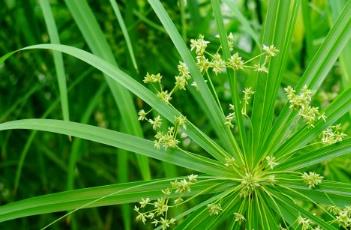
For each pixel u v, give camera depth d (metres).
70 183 0.77
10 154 1.02
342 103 0.53
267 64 0.54
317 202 0.53
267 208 0.53
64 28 0.92
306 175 0.52
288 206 0.53
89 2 0.87
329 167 0.70
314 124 0.53
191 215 0.53
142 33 0.86
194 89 0.67
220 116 0.53
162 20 0.53
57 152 1.01
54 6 0.96
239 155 0.53
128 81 0.52
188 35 0.82
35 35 0.89
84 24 0.60
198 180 0.53
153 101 0.52
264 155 0.52
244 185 0.52
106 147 1.02
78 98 0.95
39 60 0.90
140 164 0.60
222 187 0.53
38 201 0.52
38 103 1.00
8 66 0.98
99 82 0.94
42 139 1.00
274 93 0.53
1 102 0.99
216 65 0.52
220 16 0.53
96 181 1.05
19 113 0.96
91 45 0.60
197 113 0.93
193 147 0.96
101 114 1.01
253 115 0.53
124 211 0.75
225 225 0.88
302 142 0.53
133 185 0.52
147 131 0.99
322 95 0.82
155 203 0.51
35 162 1.04
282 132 0.53
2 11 0.92
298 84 0.54
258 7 0.93
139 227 1.06
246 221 0.53
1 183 1.06
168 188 0.52
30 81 0.97
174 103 0.91
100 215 1.12
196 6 0.83
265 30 0.53
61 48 0.51
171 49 0.86
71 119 0.96
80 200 0.52
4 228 1.03
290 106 0.52
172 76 0.91
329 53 0.54
